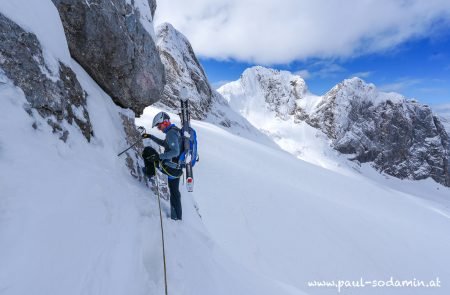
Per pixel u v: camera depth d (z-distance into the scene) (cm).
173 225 533
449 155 18162
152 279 354
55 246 242
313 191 4144
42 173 283
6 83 319
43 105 360
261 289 610
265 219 2309
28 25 378
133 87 709
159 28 9912
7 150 266
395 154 17125
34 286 206
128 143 629
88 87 562
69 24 526
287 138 17850
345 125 17538
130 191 463
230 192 2583
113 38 605
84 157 407
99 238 297
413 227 3581
